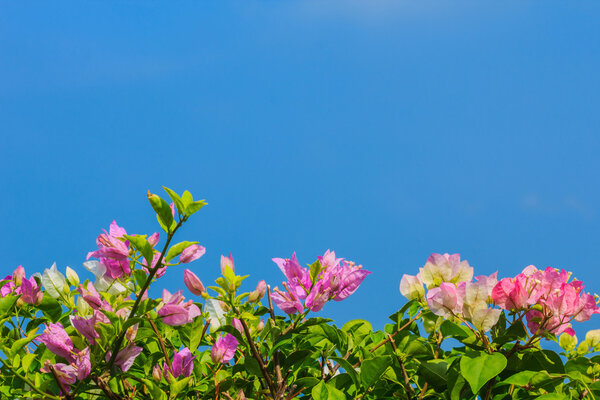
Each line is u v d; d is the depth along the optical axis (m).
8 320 1.65
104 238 1.57
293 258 1.61
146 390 1.60
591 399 1.59
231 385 1.61
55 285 1.66
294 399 1.63
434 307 1.57
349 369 1.60
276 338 1.60
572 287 1.56
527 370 1.61
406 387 1.60
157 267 1.52
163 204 1.50
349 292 1.60
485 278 1.56
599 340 1.64
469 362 1.53
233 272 1.56
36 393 1.54
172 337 1.76
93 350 1.57
